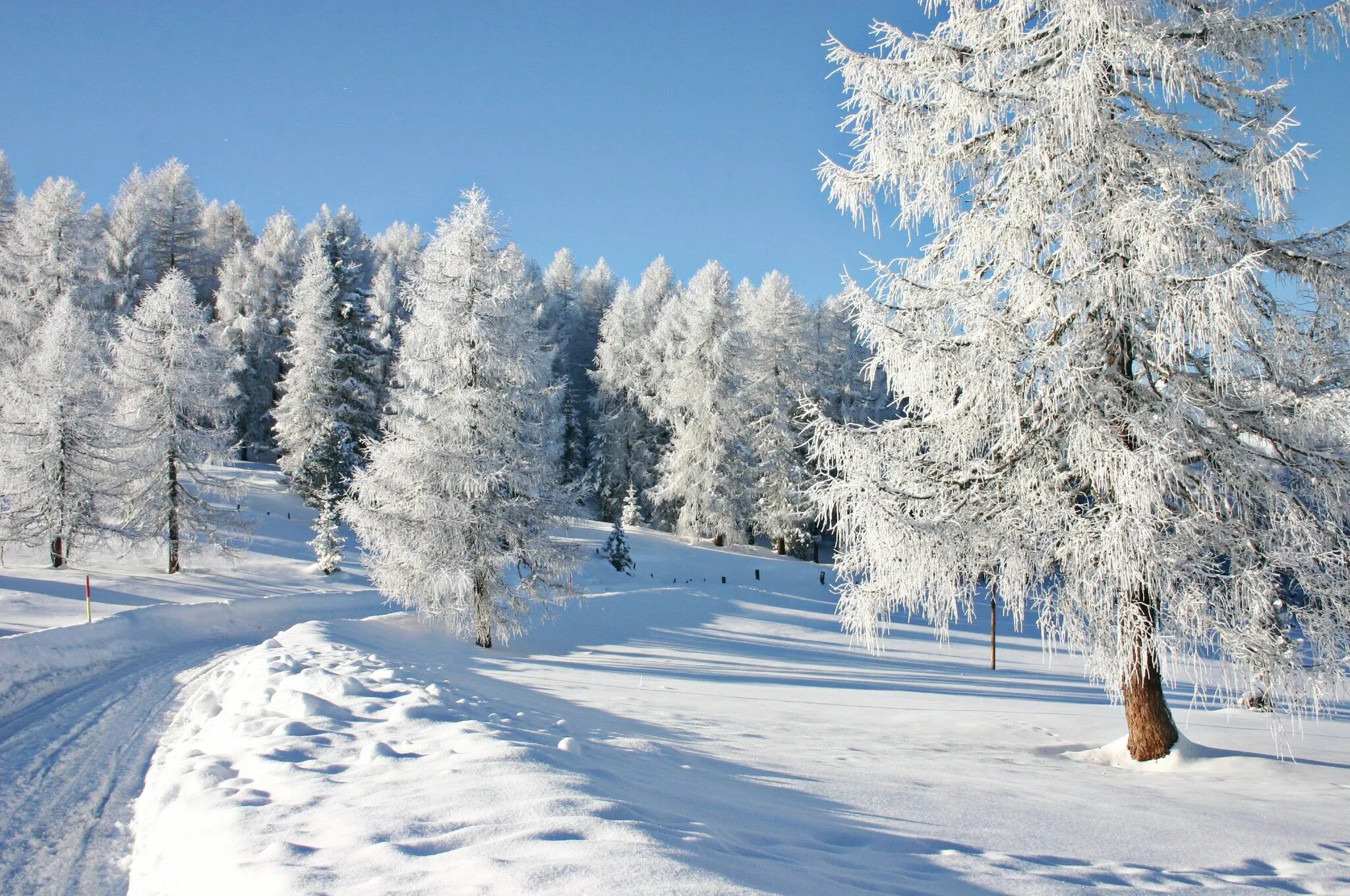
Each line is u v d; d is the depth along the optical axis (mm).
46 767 7430
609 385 53531
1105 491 8430
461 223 20125
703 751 7363
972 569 8906
